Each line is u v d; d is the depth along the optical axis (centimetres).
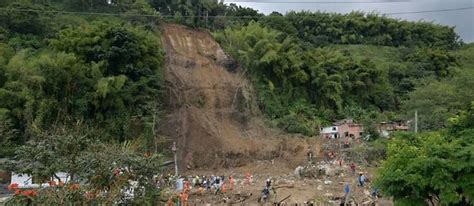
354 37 12038
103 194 1540
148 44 6450
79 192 1427
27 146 1712
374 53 11475
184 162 5997
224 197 4247
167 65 7181
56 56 5544
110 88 5656
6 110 4853
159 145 5984
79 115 5397
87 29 6159
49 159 1658
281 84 8112
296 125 7331
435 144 1903
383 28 12650
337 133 7438
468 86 6150
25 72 5275
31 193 1412
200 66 7588
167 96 6769
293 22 11738
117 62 6097
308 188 4600
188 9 8838
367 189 4459
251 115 7412
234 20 9906
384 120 7906
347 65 8906
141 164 1747
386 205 3728
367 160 6216
